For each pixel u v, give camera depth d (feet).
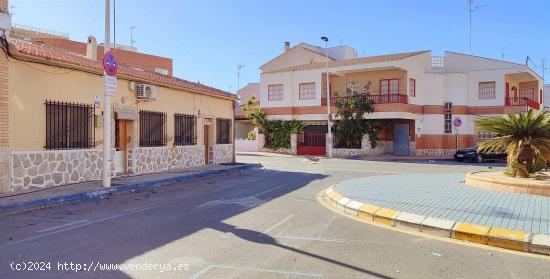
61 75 43.65
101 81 49.21
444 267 19.49
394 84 116.06
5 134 37.83
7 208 31.91
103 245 22.66
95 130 48.37
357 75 122.01
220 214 31.81
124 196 41.06
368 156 113.70
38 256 20.61
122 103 52.85
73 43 107.86
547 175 43.14
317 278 17.87
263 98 133.28
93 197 39.24
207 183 52.47
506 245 23.03
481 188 41.42
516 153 41.73
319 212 33.09
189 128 68.59
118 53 127.85
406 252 21.97
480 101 118.21
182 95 66.44
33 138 40.60
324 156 116.88
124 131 55.06
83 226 27.35
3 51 37.52
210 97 75.41
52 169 42.47
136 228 26.81
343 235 25.57
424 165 85.05
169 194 42.63
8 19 37.42
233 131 84.74
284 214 32.12
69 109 44.68
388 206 32.09
